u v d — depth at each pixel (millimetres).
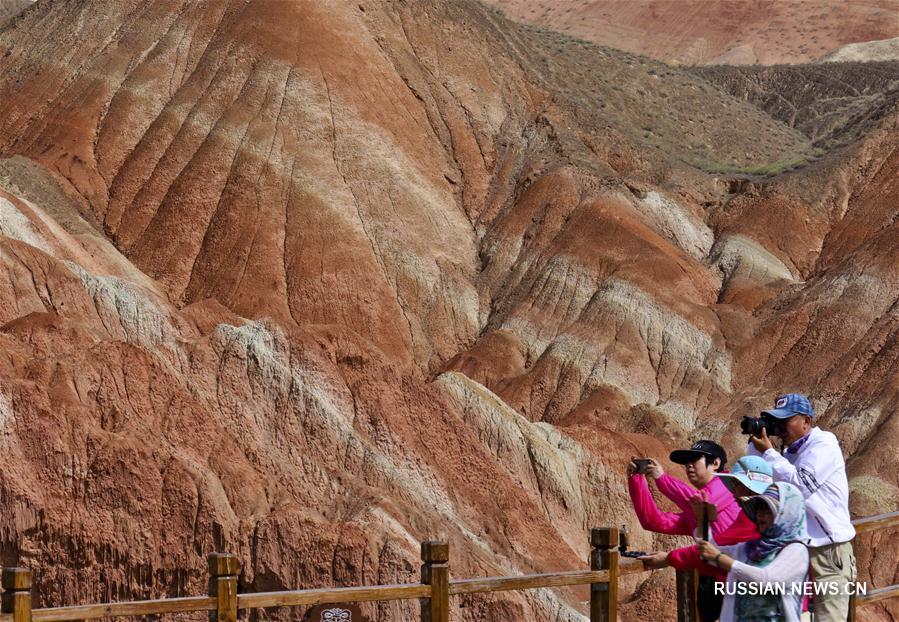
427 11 84125
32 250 53562
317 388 37250
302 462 35719
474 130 79812
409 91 79875
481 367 65188
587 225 71875
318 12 80250
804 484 11359
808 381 60906
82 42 81875
